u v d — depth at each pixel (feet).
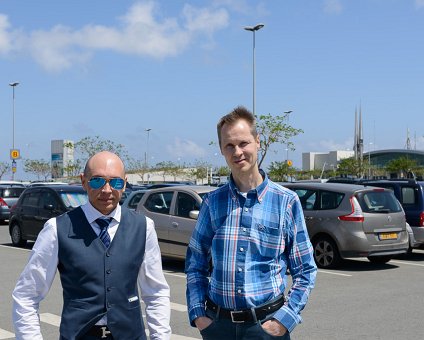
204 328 10.79
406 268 39.04
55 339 22.21
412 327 23.49
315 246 39.01
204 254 11.19
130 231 10.43
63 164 194.70
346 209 37.73
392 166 227.40
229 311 10.53
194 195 37.68
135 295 10.41
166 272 37.32
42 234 10.23
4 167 186.29
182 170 205.67
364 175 232.94
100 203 10.26
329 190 38.99
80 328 9.88
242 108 10.94
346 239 37.45
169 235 38.14
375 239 37.58
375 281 33.96
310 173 225.15
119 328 10.03
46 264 10.13
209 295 10.92
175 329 23.39
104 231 10.27
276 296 10.59
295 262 10.75
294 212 10.74
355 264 40.70
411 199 43.50
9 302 28.78
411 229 41.29
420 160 315.37
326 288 31.81
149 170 203.21
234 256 10.56
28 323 10.09
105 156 10.45
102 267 10.05
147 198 40.16
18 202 52.80
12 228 53.21
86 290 9.98
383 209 38.27
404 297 29.45
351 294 30.17
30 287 10.16
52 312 26.58
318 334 22.39
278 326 10.30
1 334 22.88
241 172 10.72
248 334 10.43
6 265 41.24
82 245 10.09
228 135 10.76
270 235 10.59
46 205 48.91
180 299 29.19
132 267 10.30
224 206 10.85
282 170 170.40
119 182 10.34
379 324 23.95
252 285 10.47
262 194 10.73
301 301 10.48
